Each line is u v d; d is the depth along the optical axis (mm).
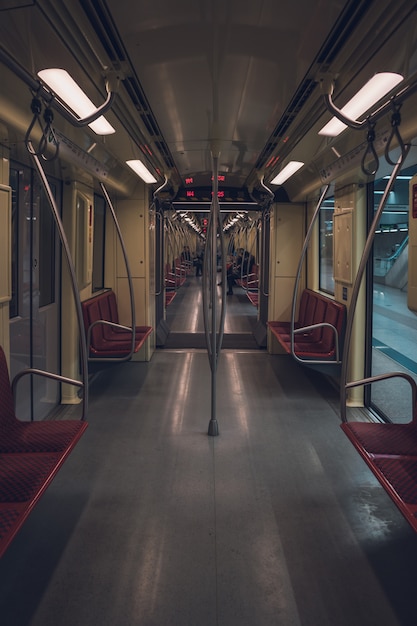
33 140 3205
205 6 2006
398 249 13992
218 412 4969
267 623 2146
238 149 4859
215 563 2561
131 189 6688
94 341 5480
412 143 3250
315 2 1949
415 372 6848
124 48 2428
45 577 2441
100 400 5328
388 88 2678
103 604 2254
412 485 2443
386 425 3250
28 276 4258
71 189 4988
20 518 2080
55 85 2680
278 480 3512
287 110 3457
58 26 2018
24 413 4215
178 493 3312
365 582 2426
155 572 2484
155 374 6430
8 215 3277
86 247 5371
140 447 4082
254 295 11320
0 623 2131
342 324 5227
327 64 2564
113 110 3250
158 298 8258
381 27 2068
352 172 4391
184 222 15219
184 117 3721
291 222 7352
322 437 4320
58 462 2637
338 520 2992
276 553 2654
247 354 7648
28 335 4289
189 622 2145
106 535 2812
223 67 2693
